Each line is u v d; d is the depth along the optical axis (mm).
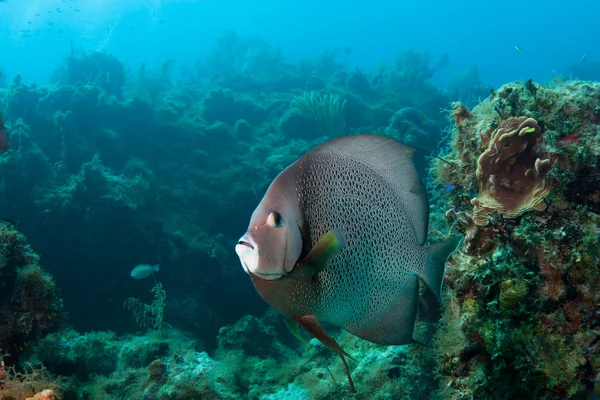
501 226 2492
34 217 9562
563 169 2363
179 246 10875
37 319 5309
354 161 1360
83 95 12312
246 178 13375
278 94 18641
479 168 2590
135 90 16875
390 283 1373
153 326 9211
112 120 12711
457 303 2701
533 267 2367
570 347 2135
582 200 2365
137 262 10172
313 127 15102
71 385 5473
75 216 9773
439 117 18922
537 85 2717
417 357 4516
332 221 1297
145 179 11523
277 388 6230
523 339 2270
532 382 2232
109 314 9938
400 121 13609
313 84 19016
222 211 12578
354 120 16422
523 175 2486
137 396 5715
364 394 4723
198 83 22625
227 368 6699
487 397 2406
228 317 11078
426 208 1438
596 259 2145
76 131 11984
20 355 5266
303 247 1239
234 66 27250
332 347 1196
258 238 1188
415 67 22625
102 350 7055
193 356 6562
